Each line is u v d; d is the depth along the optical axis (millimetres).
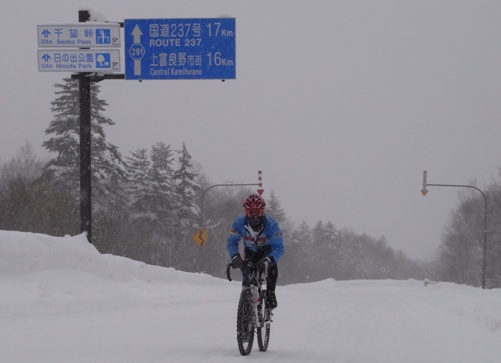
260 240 7895
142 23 18734
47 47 17312
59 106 45062
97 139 44375
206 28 18844
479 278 69312
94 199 43688
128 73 18656
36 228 33281
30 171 61219
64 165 44156
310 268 120375
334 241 136375
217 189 77000
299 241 109750
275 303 7945
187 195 60906
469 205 73438
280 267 93750
